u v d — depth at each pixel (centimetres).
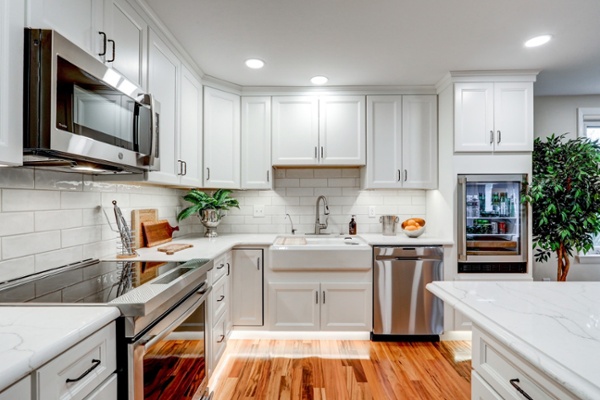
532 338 75
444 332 262
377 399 186
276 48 219
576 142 275
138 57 165
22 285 124
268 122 290
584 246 256
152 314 114
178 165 215
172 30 195
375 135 289
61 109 100
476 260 254
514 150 256
